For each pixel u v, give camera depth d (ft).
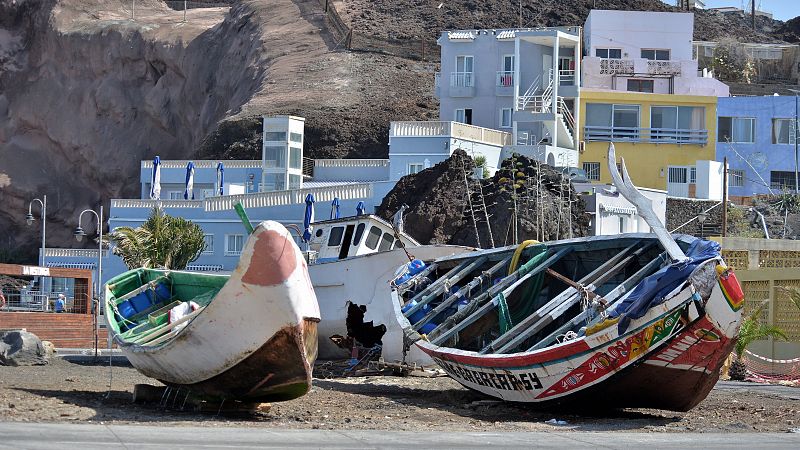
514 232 312.09
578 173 408.87
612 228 378.94
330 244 230.68
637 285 146.72
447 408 161.99
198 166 454.40
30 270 295.28
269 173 437.58
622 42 522.06
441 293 178.70
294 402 163.12
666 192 421.18
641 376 144.97
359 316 216.13
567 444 123.24
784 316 240.32
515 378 154.71
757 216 423.23
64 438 114.83
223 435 121.70
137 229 359.66
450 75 477.77
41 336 278.46
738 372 216.13
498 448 118.52
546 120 445.78
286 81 638.12
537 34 456.45
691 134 467.11
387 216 352.28
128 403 153.69
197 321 142.10
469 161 356.79
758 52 630.33
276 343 140.77
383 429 134.00
